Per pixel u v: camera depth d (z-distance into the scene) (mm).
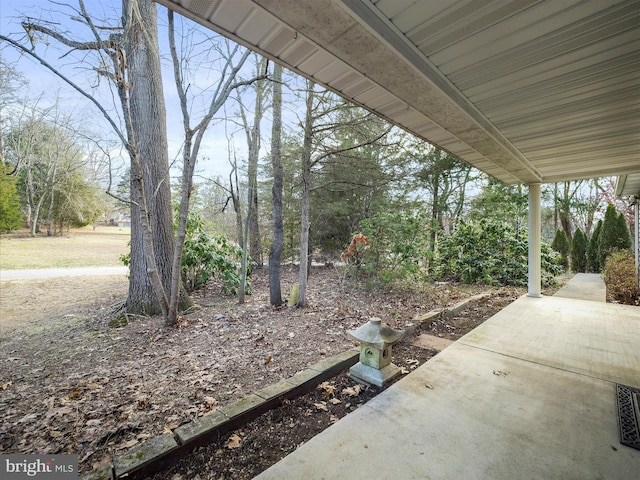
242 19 1500
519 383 2387
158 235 4906
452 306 4898
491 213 8289
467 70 2018
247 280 6387
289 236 9547
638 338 3357
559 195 13516
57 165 16297
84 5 3262
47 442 1900
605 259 8953
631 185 6234
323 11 1384
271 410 2135
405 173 7457
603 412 1994
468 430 1829
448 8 1479
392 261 6211
